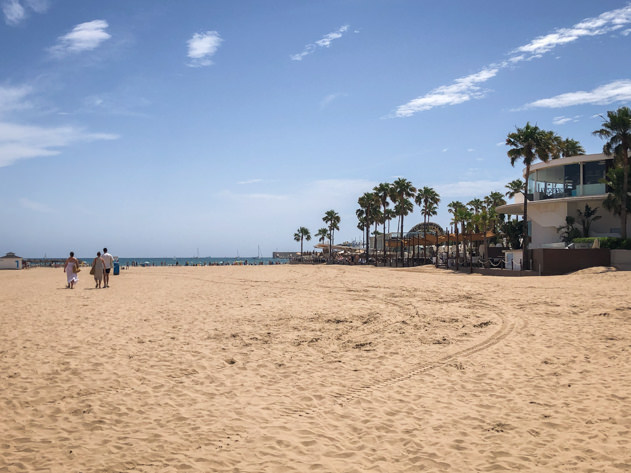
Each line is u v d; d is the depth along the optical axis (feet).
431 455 16.06
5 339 33.81
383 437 17.61
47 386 23.30
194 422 19.03
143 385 23.75
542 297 55.21
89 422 18.92
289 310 48.29
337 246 306.14
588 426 18.08
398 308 49.08
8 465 15.02
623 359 27.09
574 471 14.66
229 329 38.29
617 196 119.24
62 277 133.90
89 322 41.37
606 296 53.26
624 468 14.73
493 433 17.79
